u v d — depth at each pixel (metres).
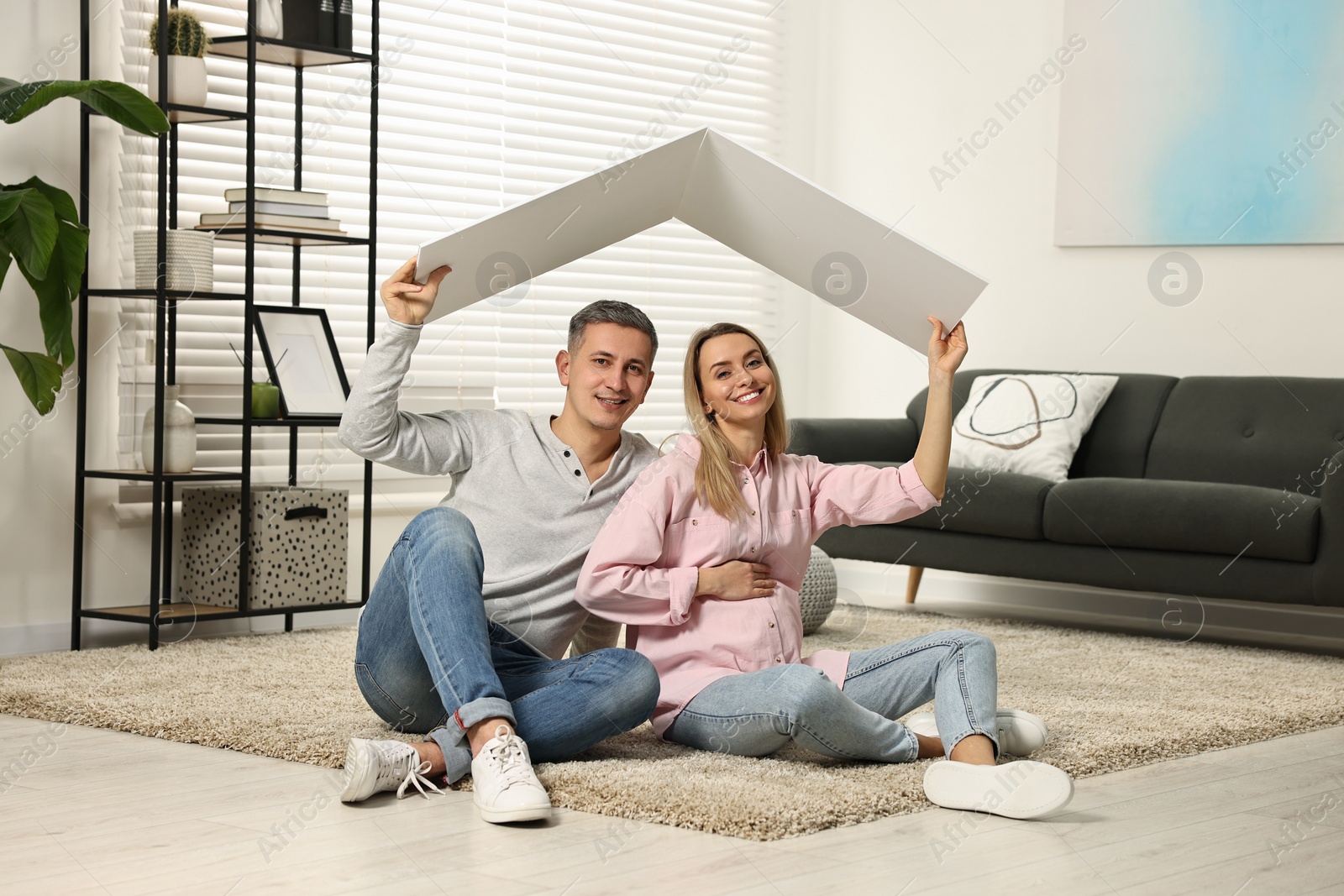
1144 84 4.29
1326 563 3.23
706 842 1.60
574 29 4.69
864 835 1.64
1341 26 3.90
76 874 1.48
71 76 3.35
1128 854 1.58
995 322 4.70
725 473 2.04
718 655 2.03
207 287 3.25
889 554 4.01
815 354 5.34
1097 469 4.07
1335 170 3.90
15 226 2.83
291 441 3.66
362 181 4.09
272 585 3.38
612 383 2.00
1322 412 3.71
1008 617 4.13
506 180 4.47
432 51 4.28
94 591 3.39
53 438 3.31
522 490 2.04
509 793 1.66
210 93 3.75
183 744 2.18
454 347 4.35
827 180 5.29
